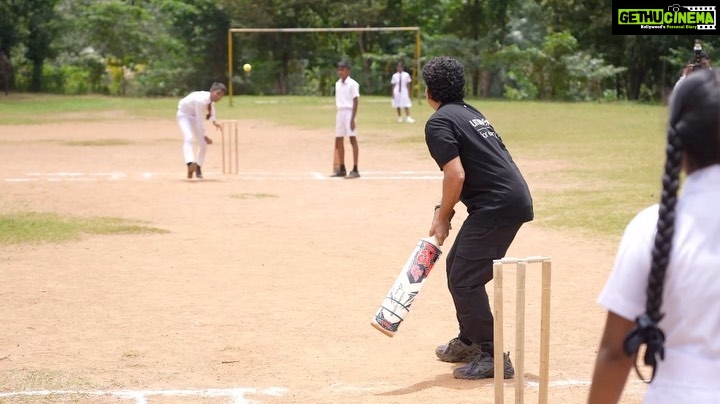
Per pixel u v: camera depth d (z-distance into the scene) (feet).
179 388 21.91
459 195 21.47
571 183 61.62
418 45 165.17
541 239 42.06
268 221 47.24
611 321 9.11
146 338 26.18
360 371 23.39
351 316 28.78
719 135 8.68
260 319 28.35
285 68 221.87
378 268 36.06
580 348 25.17
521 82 206.49
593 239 42.06
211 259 37.65
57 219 46.78
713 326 8.64
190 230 44.55
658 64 194.49
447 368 23.65
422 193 57.98
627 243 9.02
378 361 24.26
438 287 32.91
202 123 64.95
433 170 70.54
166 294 31.58
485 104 164.04
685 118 8.78
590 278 33.94
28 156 81.35
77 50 214.90
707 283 8.56
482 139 21.89
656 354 8.65
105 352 24.80
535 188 59.31
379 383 22.40
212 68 220.23
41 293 31.58
